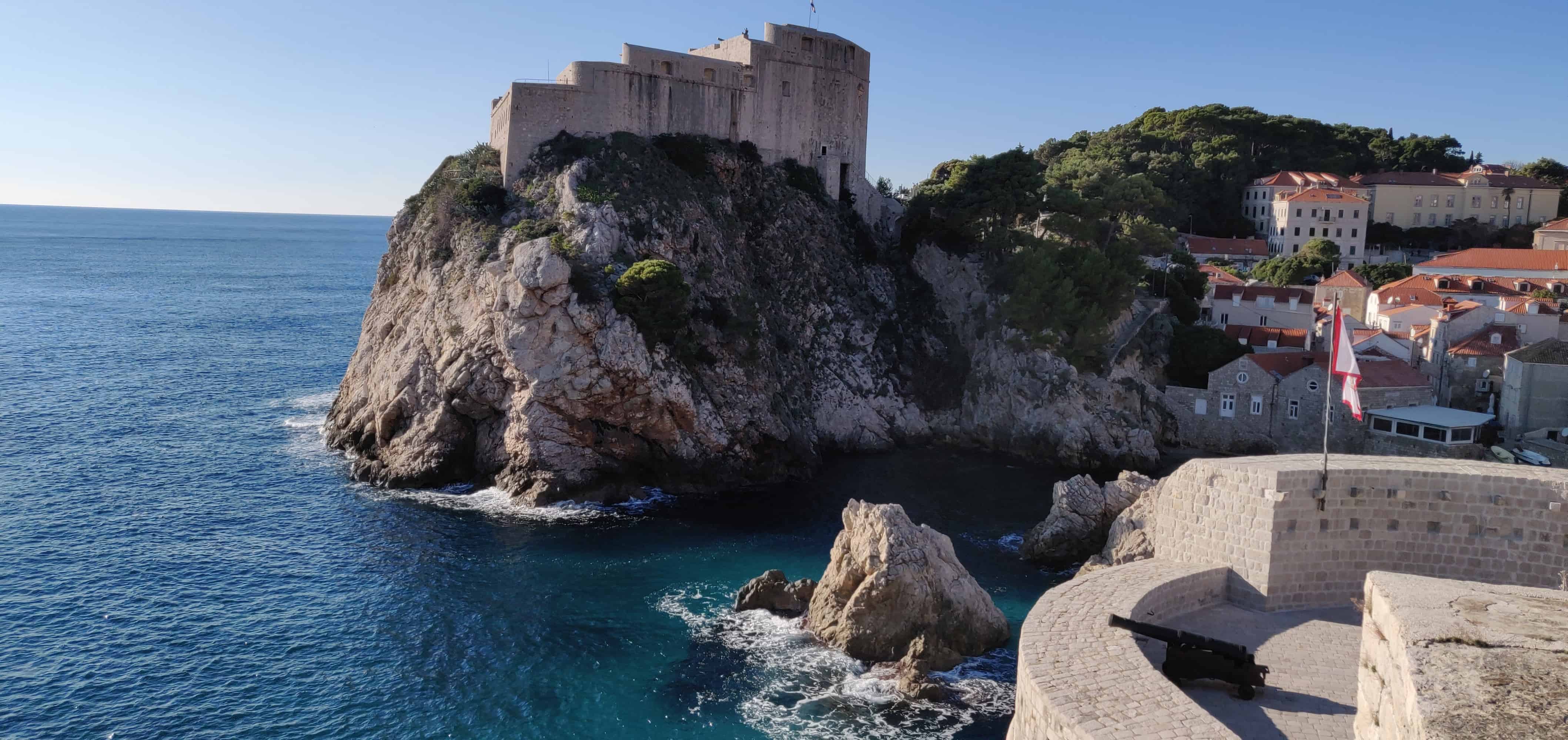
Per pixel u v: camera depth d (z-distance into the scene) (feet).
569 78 278.05
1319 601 98.07
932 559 142.10
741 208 290.35
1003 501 220.64
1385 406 243.81
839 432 270.05
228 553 175.52
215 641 141.38
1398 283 332.80
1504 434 234.38
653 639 143.74
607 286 224.53
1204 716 70.95
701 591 162.30
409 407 231.50
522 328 212.84
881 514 143.23
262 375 350.64
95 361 362.74
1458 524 94.89
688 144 280.92
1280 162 523.29
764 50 304.91
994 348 278.87
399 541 184.24
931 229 310.04
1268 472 96.73
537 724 120.98
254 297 618.03
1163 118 539.70
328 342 435.53
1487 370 242.17
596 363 214.90
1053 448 258.57
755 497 222.89
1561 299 320.09
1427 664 44.32
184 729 118.62
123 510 197.06
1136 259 295.69
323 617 149.79
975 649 140.56
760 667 135.03
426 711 123.85
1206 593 99.45
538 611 153.07
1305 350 276.00
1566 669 43.42
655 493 222.28
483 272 227.20
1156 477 246.27
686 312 228.43
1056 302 269.85
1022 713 79.56
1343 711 79.56
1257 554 97.66
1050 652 81.92
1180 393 267.80
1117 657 80.89
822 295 290.35
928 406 283.59
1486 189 486.79
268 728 119.14
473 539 186.39
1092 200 296.51
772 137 309.83
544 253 214.28
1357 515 97.30
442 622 148.77
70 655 135.95
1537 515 91.91
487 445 224.74
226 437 258.98
